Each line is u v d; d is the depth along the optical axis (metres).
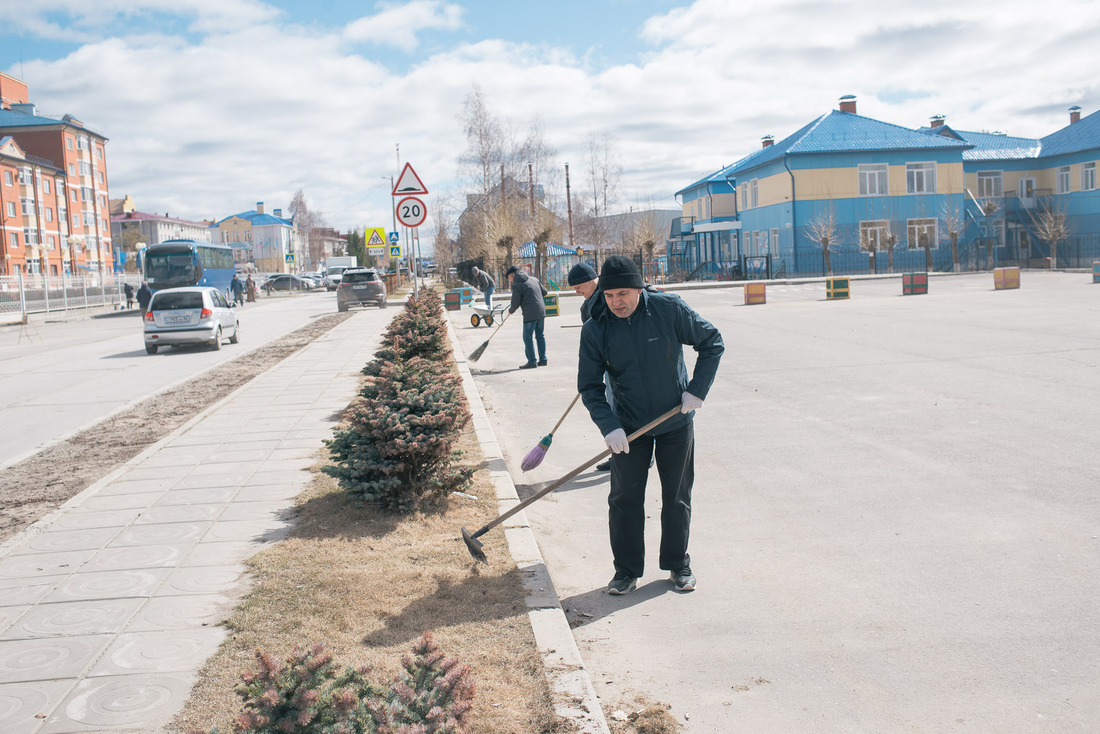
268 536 5.15
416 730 2.20
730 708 3.26
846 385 10.25
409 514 5.47
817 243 43.19
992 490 5.88
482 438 7.88
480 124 48.31
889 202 43.53
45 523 5.58
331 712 2.37
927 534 5.09
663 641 3.87
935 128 51.22
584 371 4.38
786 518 5.55
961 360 11.60
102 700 3.22
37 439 9.52
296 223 132.25
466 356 15.23
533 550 4.79
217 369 15.47
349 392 11.11
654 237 44.09
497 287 41.88
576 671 3.37
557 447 7.96
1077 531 4.98
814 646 3.74
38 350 21.81
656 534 5.36
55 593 4.34
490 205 46.91
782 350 13.70
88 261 74.44
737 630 3.95
